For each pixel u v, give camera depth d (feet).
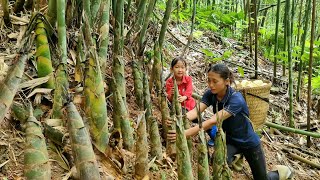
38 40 7.83
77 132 5.73
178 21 21.75
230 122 9.87
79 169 5.70
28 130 5.45
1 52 9.12
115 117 8.13
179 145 6.78
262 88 12.57
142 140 7.48
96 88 7.07
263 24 25.98
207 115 14.30
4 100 5.57
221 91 9.53
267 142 14.46
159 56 10.47
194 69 17.80
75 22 10.50
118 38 8.71
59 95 7.27
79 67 8.70
